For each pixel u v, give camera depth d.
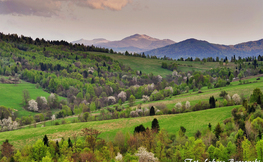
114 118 120.44
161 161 63.88
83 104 159.50
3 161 68.25
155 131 82.88
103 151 67.62
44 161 63.09
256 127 67.19
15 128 117.56
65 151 71.31
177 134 76.50
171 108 129.88
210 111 104.12
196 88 176.50
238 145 60.16
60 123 127.38
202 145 63.22
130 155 65.75
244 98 120.81
